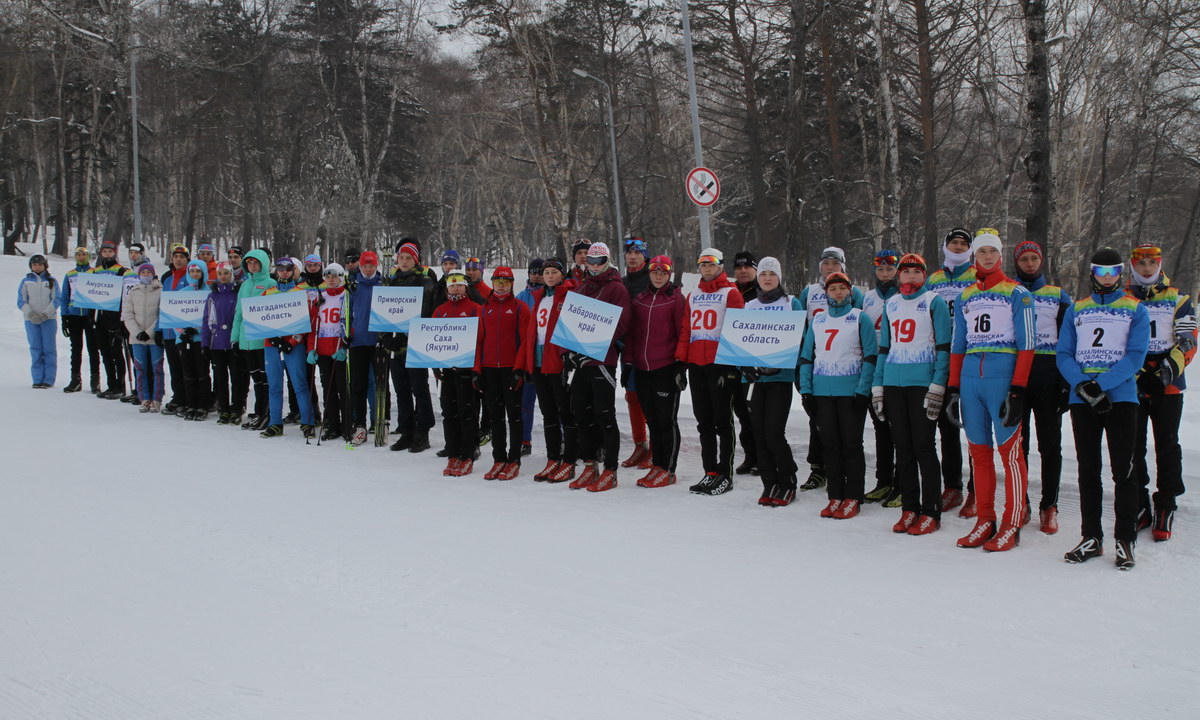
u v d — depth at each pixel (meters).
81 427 9.88
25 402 11.62
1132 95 24.17
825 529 6.07
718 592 4.71
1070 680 3.63
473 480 7.68
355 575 4.99
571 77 28.72
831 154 24.52
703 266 7.18
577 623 4.26
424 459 8.63
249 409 11.69
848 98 26.59
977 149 27.78
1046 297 5.92
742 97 25.34
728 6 24.45
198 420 10.74
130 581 4.87
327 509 6.51
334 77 36.62
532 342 7.66
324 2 35.53
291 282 10.09
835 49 24.17
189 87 35.31
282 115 38.19
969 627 4.21
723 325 6.87
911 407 6.06
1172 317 5.67
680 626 4.22
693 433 9.80
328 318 9.40
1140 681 3.62
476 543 5.64
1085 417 5.34
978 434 5.66
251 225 41.16
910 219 28.30
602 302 7.23
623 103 32.12
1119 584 4.84
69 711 3.37
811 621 4.29
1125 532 5.14
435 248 48.19
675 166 34.38
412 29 35.62
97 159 36.59
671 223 33.16
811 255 33.19
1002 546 5.50
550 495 7.10
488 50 29.12
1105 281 5.28
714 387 7.11
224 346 10.25
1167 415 5.71
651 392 7.45
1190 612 4.40
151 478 7.41
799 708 3.37
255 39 35.31
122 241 30.72
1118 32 23.58
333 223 33.34
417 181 42.28
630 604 4.52
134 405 11.87
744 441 8.05
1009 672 3.71
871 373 6.36
